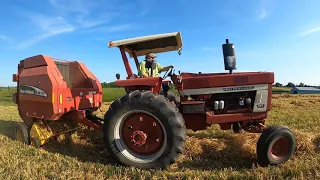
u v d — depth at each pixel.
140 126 4.29
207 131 6.23
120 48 4.85
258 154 4.04
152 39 4.70
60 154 4.79
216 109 4.62
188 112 4.62
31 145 5.33
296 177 3.54
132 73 4.86
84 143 5.33
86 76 6.28
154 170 4.03
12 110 14.38
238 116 4.60
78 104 5.64
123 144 4.31
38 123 5.32
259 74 4.58
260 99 4.59
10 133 6.43
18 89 6.04
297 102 14.91
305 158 4.28
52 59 5.51
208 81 4.58
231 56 4.63
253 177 3.53
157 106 4.02
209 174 3.75
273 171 3.74
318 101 16.55
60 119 5.72
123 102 4.20
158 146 4.20
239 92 4.68
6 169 3.93
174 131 3.97
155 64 4.97
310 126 7.15
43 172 3.85
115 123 4.26
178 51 5.49
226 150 4.56
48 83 5.12
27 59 5.73
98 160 4.45
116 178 3.71
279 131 3.97
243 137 5.02
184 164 4.31
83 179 3.63
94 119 5.90
